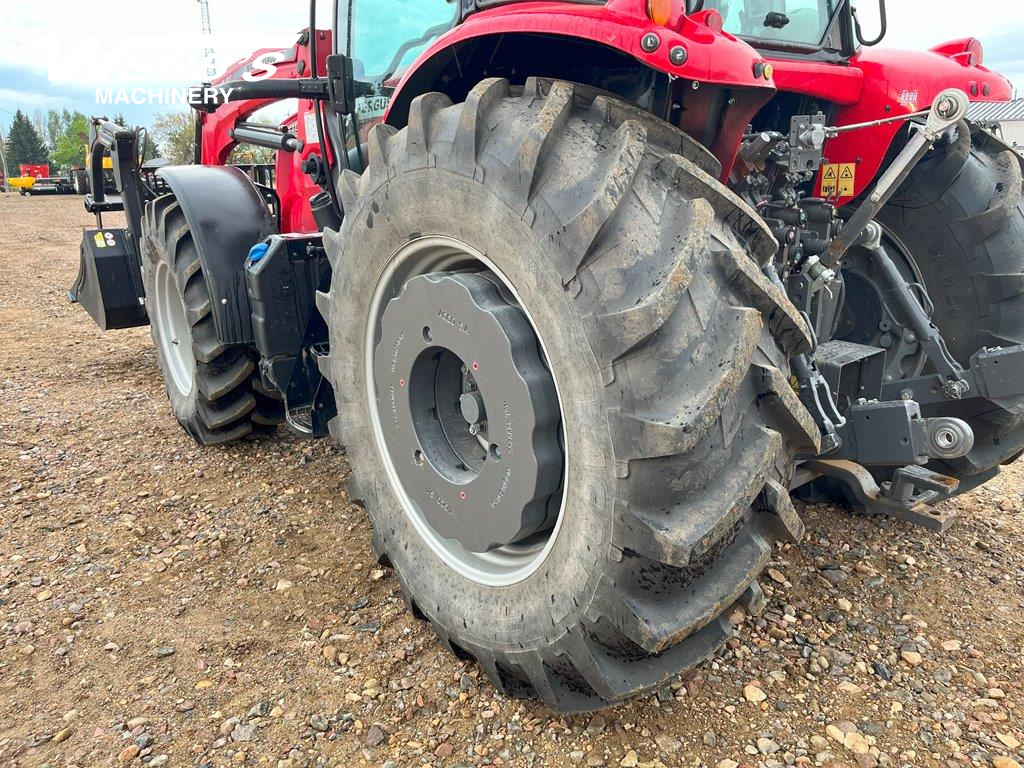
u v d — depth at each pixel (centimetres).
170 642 257
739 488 163
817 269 228
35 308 821
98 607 278
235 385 378
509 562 218
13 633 263
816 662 236
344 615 269
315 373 348
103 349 645
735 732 209
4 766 208
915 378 257
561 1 207
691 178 172
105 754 211
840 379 243
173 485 376
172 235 382
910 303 255
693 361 159
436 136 201
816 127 222
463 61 227
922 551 296
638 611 171
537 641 195
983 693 225
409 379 223
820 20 270
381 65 319
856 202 279
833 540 303
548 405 186
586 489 175
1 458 407
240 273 356
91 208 578
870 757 200
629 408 162
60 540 324
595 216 162
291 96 324
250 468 394
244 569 302
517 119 185
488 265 196
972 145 275
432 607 234
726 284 167
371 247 234
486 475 202
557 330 174
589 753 203
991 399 245
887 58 266
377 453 257
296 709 225
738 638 246
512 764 201
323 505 353
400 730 215
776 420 174
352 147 331
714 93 191
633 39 174
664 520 163
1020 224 260
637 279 161
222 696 232
